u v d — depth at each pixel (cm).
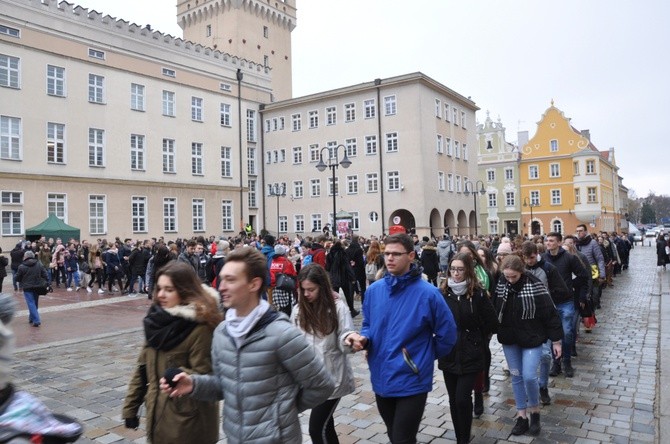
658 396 650
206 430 322
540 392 626
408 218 4122
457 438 497
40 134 3003
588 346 942
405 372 380
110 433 557
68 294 1938
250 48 5509
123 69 3466
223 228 4138
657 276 2344
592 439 518
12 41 2892
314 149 4394
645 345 942
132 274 1906
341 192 4241
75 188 3161
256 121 4625
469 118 4925
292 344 282
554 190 6362
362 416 603
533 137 6500
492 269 711
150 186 3600
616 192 8000
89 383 744
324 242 1283
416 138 3919
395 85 4016
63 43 3136
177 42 3856
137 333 1144
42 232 2731
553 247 812
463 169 4691
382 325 396
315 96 4353
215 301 332
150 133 3625
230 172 4247
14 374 795
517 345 545
